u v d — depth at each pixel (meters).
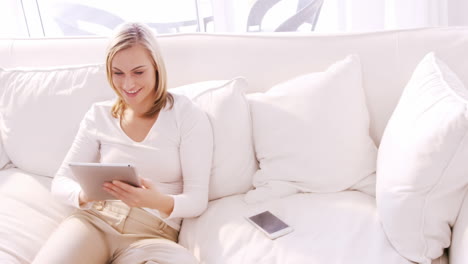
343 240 1.06
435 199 0.98
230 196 1.40
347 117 1.31
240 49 1.55
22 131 1.58
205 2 2.15
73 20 2.30
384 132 1.27
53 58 1.74
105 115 1.37
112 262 1.16
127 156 1.30
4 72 1.68
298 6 2.07
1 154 1.64
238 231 1.16
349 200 1.24
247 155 1.40
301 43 1.49
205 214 1.30
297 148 1.33
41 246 1.23
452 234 1.01
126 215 1.20
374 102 1.41
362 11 1.93
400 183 1.01
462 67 1.32
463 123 0.92
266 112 1.39
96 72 1.56
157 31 2.26
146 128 1.31
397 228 1.01
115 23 2.27
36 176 1.58
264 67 1.52
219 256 1.09
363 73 1.42
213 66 1.57
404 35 1.40
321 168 1.30
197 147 1.28
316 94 1.34
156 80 1.27
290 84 1.41
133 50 1.20
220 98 1.38
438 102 1.03
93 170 1.07
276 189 1.33
